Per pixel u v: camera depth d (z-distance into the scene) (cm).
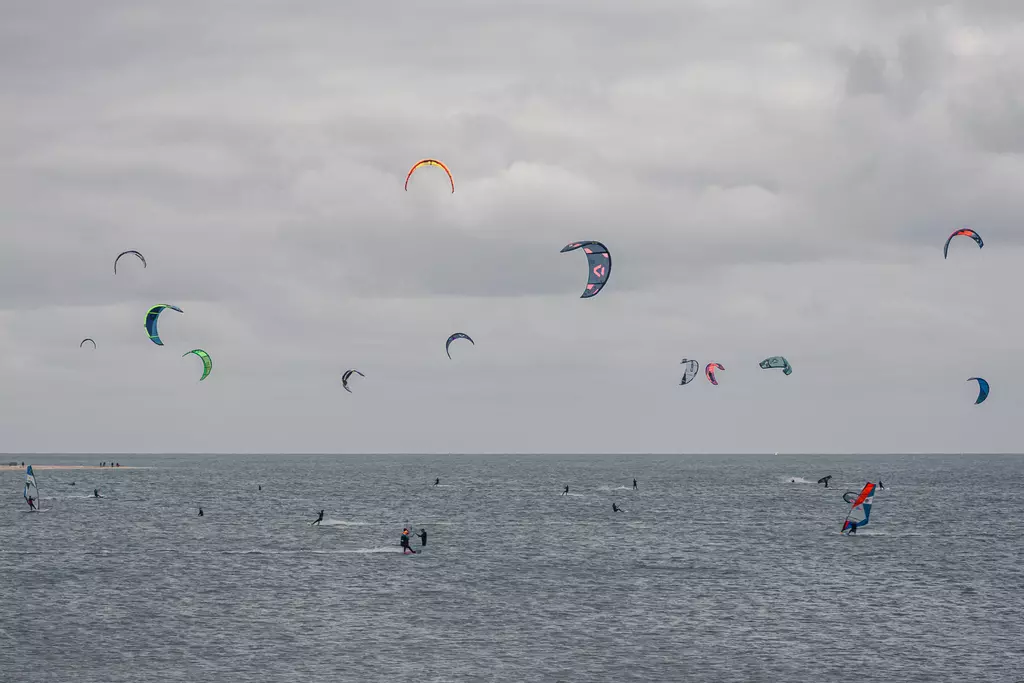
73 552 7019
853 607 5100
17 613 4841
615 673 3866
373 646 4241
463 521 9706
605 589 5584
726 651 4191
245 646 4225
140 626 4578
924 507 11588
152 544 7550
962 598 5347
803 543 7756
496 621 4734
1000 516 10281
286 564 6462
